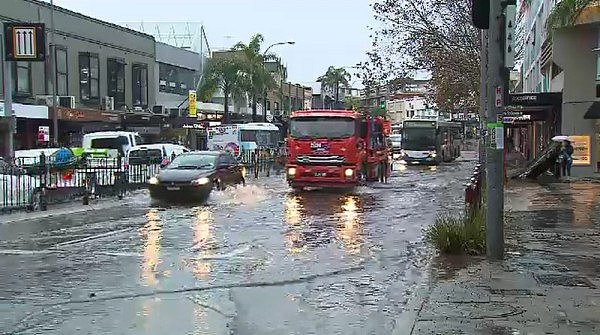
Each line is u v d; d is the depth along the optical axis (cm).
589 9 2872
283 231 1543
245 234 1493
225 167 2477
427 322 718
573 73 3175
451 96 4094
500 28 1048
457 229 1165
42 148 3162
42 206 2012
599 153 3181
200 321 779
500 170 1081
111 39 4547
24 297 902
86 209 2039
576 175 3192
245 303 868
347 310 830
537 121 4316
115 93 4591
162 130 4812
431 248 1243
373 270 1088
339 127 2567
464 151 9181
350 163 2564
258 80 5866
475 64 3083
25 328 753
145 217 1827
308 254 1238
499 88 1054
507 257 1099
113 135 3466
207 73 5828
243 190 2614
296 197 2433
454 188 2853
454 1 2969
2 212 1894
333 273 1064
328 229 1579
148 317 797
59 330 744
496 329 687
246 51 5909
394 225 1650
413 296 851
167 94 5450
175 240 1405
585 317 728
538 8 4750
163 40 6156
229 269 1092
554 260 1070
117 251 1268
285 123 3397
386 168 3350
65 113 3669
